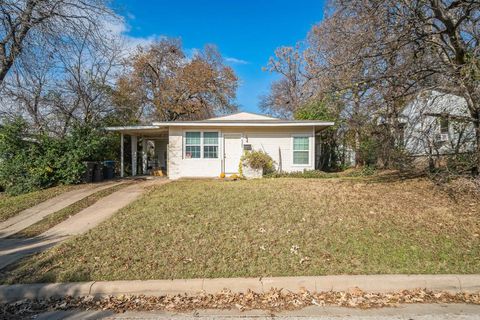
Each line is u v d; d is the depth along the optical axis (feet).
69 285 12.20
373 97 27.86
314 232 17.39
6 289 12.16
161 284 12.16
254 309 10.96
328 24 34.27
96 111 54.08
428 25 25.79
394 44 25.48
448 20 24.61
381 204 22.89
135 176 51.65
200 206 23.59
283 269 13.16
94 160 43.70
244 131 46.75
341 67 28.02
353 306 11.05
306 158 46.75
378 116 29.43
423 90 25.66
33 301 11.88
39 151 38.14
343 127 51.47
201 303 11.45
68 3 28.63
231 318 10.36
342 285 12.14
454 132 31.96
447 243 15.71
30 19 27.73
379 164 44.24
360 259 14.03
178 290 12.13
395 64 26.73
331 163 58.23
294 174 43.86
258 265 13.56
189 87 86.53
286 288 12.13
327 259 14.06
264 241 16.25
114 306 11.32
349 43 27.04
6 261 15.07
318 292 12.07
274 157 46.80
